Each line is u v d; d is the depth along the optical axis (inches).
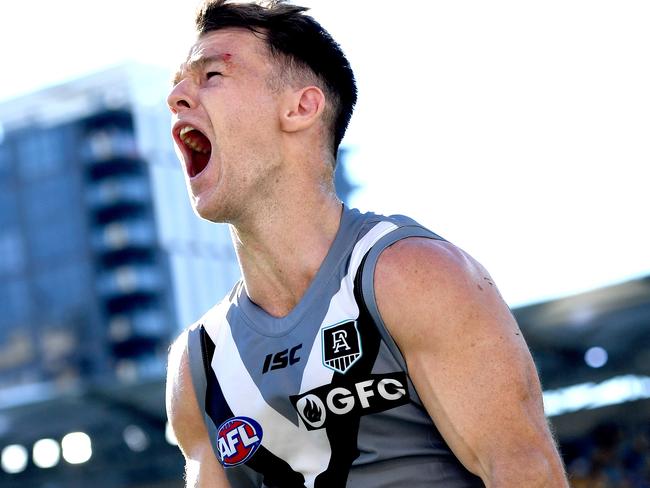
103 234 2437.3
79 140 2461.9
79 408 740.7
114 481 787.4
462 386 75.1
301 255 81.2
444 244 79.4
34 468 802.8
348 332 77.9
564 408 644.1
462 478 79.6
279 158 81.4
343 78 85.1
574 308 574.6
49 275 2452.0
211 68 82.3
